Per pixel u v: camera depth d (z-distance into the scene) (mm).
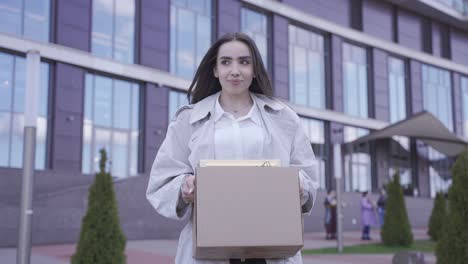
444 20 33688
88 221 6688
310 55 26703
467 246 6246
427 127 25562
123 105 19484
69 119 17703
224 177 1750
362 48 29422
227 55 2064
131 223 16109
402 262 5000
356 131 28188
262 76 2111
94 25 19000
